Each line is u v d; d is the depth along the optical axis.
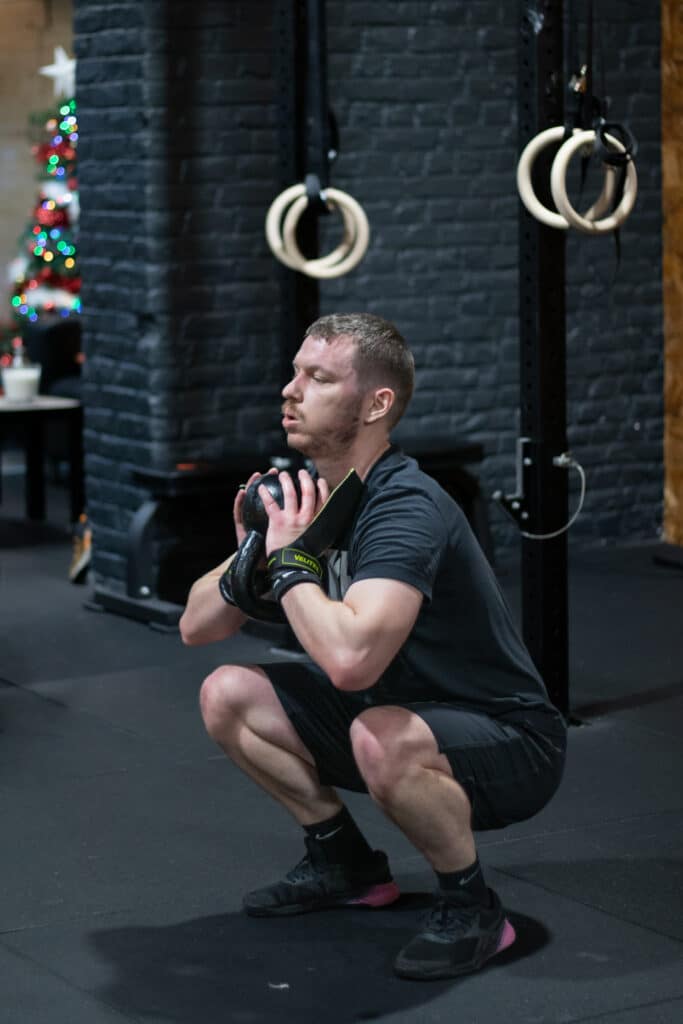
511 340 7.80
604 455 8.11
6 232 14.24
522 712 3.45
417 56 7.45
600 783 4.74
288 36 5.83
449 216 7.61
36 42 14.06
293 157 5.92
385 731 3.28
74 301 12.10
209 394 6.96
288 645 6.27
